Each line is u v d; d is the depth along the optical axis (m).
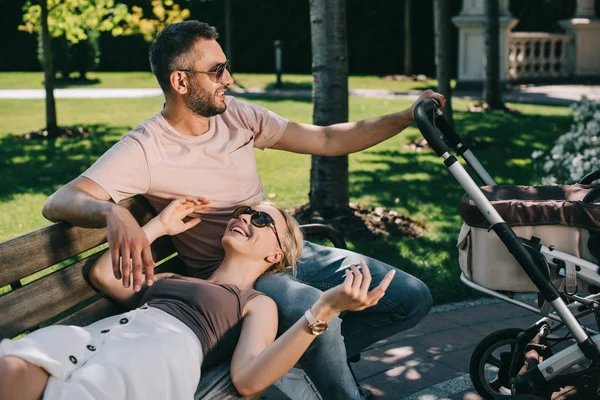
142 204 3.30
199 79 3.11
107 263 3.04
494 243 3.28
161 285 2.94
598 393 3.27
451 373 4.09
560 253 3.18
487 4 14.68
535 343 3.44
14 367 2.27
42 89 20.11
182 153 3.18
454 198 8.15
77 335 2.46
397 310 3.22
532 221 3.21
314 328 2.51
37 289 2.81
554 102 16.52
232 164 3.29
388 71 26.22
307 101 16.67
